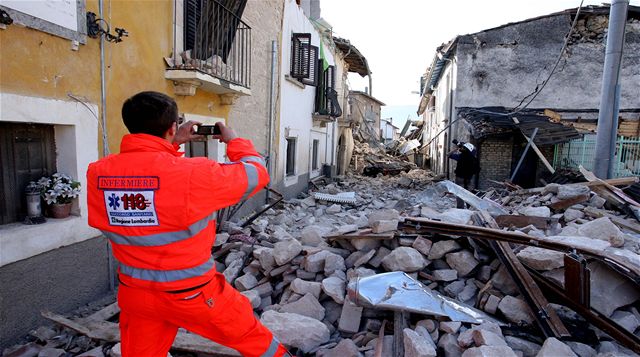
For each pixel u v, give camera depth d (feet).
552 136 40.45
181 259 5.99
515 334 10.28
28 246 11.03
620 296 10.91
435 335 10.03
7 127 11.41
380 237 14.24
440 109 74.28
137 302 6.13
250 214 28.89
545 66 54.24
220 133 7.11
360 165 79.05
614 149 28.12
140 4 15.65
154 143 6.17
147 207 5.77
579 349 9.36
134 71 15.49
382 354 9.71
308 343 10.39
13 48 10.42
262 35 30.12
